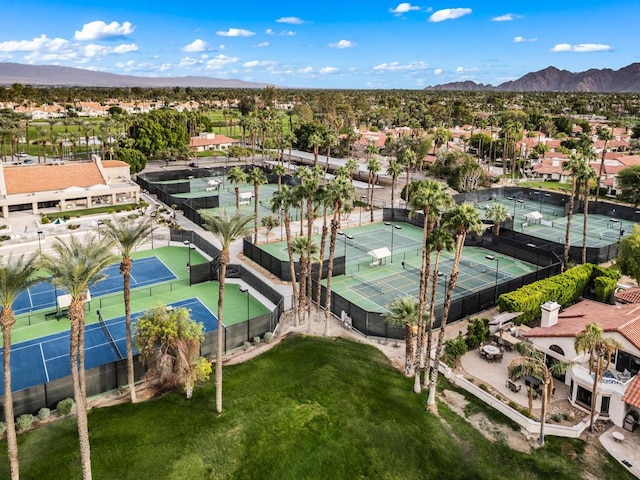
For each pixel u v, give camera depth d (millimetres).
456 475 29438
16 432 31406
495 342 44781
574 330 38906
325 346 42375
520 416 34094
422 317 39750
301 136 162250
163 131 138750
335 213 45781
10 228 75562
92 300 52562
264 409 33656
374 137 164000
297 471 28844
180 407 33875
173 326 35438
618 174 98312
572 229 83125
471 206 34750
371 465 29625
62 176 91188
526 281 54688
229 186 112875
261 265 63344
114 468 28016
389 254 63156
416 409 35000
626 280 60156
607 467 30109
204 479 27938
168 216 85812
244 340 43812
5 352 24609
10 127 127812
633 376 36406
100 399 35250
